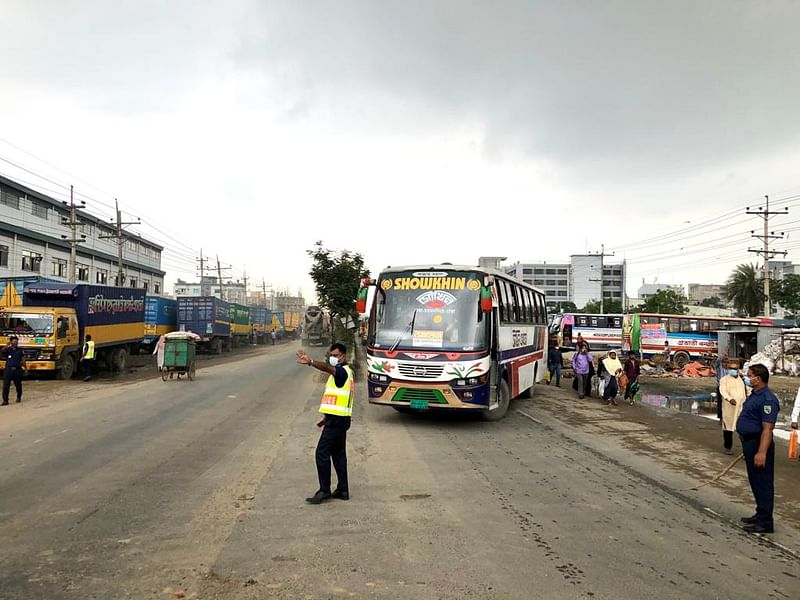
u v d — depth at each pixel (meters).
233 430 11.62
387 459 9.27
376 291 13.02
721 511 6.93
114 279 64.69
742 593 4.61
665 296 73.38
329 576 4.69
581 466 9.13
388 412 14.60
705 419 14.74
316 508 6.55
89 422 12.52
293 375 25.20
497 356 13.06
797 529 6.33
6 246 45.25
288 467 8.50
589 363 18.92
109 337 26.03
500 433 11.98
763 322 37.75
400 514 6.39
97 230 60.66
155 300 38.97
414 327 12.52
